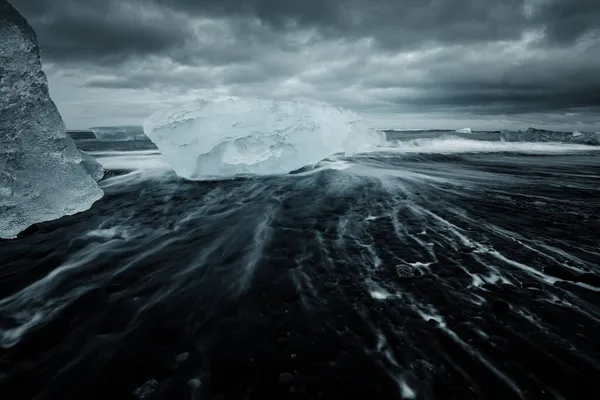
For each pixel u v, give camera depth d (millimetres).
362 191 6422
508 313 2297
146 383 1727
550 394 1630
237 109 8305
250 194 6152
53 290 2660
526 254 3312
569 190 6668
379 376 1752
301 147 8297
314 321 2227
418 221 4453
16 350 1979
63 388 1702
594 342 1993
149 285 2738
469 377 1739
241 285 2723
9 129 4195
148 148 15320
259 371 1793
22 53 4422
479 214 4805
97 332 2139
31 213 4234
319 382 1717
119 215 4758
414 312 2320
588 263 3092
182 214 4828
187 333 2117
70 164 5059
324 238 3807
